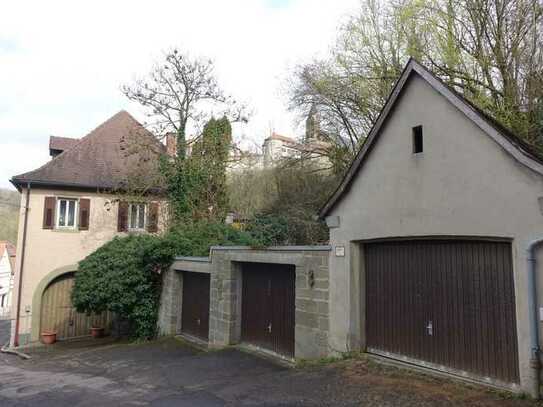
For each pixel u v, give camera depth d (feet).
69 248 63.93
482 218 19.71
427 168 22.39
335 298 27.48
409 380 21.43
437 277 22.47
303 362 28.78
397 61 52.39
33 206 62.80
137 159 73.46
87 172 67.82
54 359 46.14
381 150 25.23
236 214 70.59
